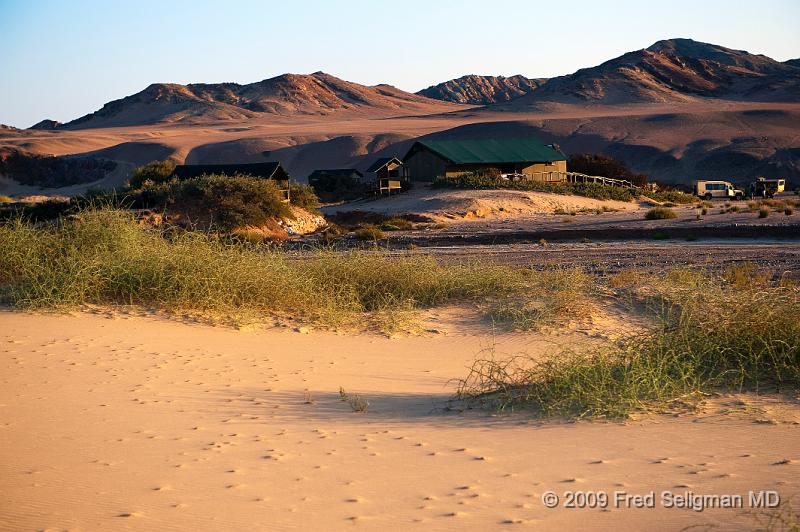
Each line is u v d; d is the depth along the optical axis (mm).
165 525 5492
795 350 10398
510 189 72562
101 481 6516
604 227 45031
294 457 7316
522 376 10617
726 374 10359
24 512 5715
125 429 8273
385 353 13945
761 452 7141
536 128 193250
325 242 41594
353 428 8539
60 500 6012
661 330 11547
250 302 17781
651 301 17984
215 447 7648
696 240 38438
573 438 7902
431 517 5660
